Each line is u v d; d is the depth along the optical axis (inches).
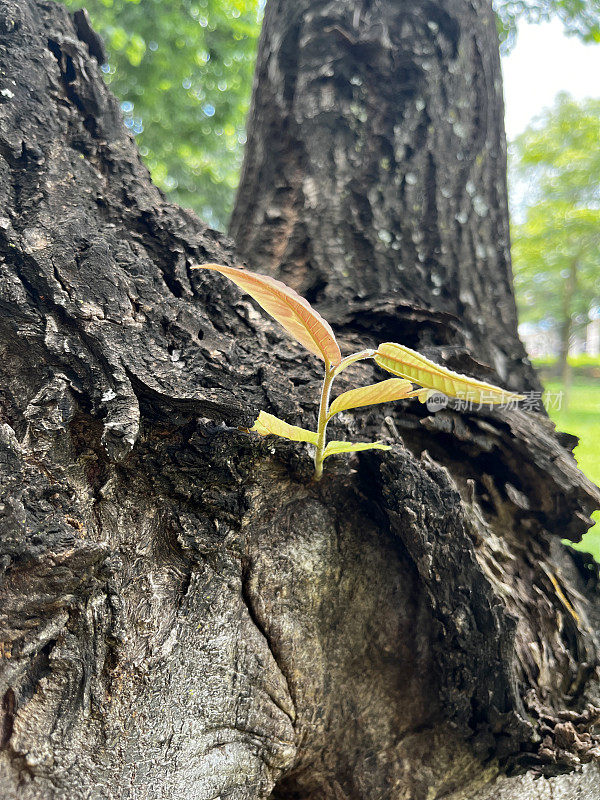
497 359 18.9
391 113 18.6
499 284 19.6
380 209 18.2
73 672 10.6
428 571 12.9
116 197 13.8
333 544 13.6
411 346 16.4
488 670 12.6
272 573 12.9
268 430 10.9
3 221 11.6
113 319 11.5
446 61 19.0
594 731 12.9
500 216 20.1
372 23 18.7
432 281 18.3
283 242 18.5
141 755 10.9
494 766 13.2
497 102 20.7
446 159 18.9
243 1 57.7
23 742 10.2
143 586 11.6
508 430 16.0
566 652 14.1
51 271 11.4
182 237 13.7
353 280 17.5
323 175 18.5
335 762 13.6
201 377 11.8
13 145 12.5
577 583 16.5
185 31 57.5
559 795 13.6
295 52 19.5
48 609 10.4
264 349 13.4
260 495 12.7
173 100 61.4
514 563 15.5
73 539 10.4
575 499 15.3
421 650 13.6
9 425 11.0
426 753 13.3
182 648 11.6
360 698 13.6
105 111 14.4
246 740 12.2
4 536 10.1
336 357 10.3
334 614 13.6
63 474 11.0
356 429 13.6
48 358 11.2
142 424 11.5
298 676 13.0
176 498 12.1
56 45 14.0
